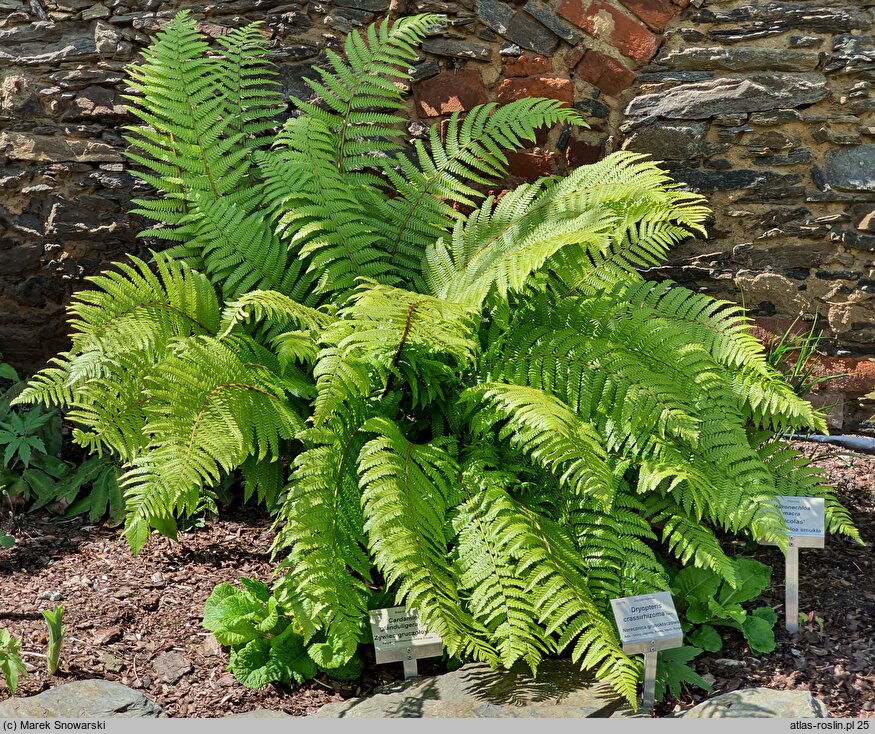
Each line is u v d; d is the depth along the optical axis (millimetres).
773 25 3504
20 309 3824
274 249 3230
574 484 2691
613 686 2398
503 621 2451
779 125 3539
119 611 2742
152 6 3699
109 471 3352
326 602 2277
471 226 3244
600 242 2506
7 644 2381
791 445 3570
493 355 2889
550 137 3643
